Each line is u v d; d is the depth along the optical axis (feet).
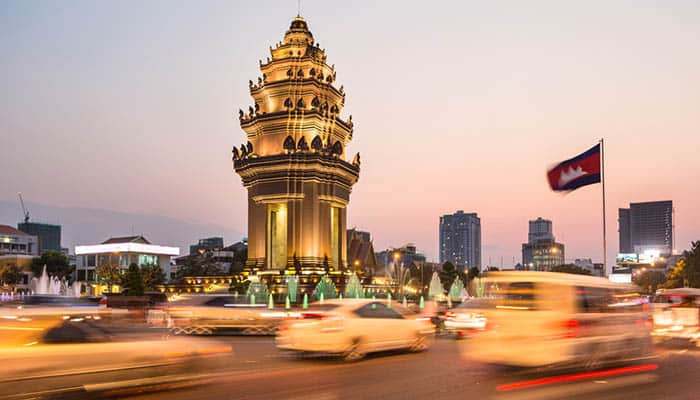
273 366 64.54
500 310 59.26
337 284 265.34
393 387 51.83
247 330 98.43
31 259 458.09
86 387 45.01
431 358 70.90
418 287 408.67
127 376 47.01
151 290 311.68
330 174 273.13
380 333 71.20
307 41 295.89
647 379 56.49
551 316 57.16
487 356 58.75
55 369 43.65
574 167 125.39
